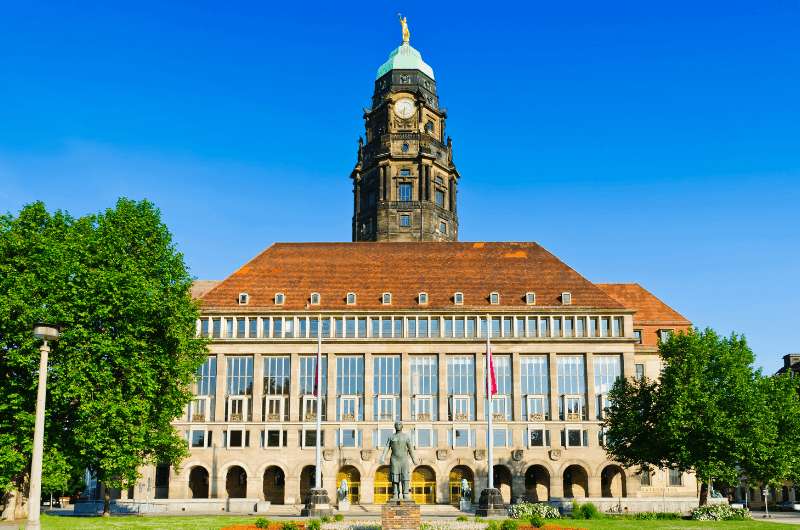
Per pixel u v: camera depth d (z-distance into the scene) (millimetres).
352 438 96375
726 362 67688
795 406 70750
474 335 99688
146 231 61594
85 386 51375
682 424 64875
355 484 96750
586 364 98750
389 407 97750
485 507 60438
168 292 60594
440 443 96188
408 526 42312
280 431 96312
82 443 51844
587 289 102812
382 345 98938
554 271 105812
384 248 110500
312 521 47375
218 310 99438
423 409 97750
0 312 49531
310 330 99625
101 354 52969
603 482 99375
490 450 64062
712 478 68562
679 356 70250
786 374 75250
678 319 107500
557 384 98375
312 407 97438
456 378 98688
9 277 51438
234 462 95250
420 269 106562
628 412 71312
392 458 44469
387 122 127000
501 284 103875
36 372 50875
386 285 103750
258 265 106375
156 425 61562
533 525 46812
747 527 51125
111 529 45469
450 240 125375
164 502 77875
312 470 97375
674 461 69875
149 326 56875
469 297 102000
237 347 98812
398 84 129500
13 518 52281
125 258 57719
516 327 99812
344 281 104312
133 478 56375
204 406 97562
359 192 128125
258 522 46031
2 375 51594
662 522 54406
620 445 73688
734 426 63938
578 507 60156
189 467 95062
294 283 103750
